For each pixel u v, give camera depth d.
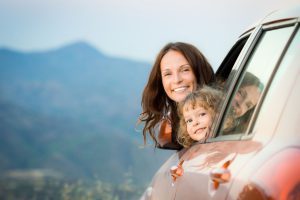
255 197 3.22
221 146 4.25
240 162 3.62
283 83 3.68
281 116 3.53
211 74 6.03
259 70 4.29
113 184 21.66
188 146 5.40
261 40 4.59
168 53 6.05
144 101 6.40
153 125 6.46
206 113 5.13
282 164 3.21
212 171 3.71
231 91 4.64
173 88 6.01
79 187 20.91
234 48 5.75
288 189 3.11
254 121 3.83
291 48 3.88
